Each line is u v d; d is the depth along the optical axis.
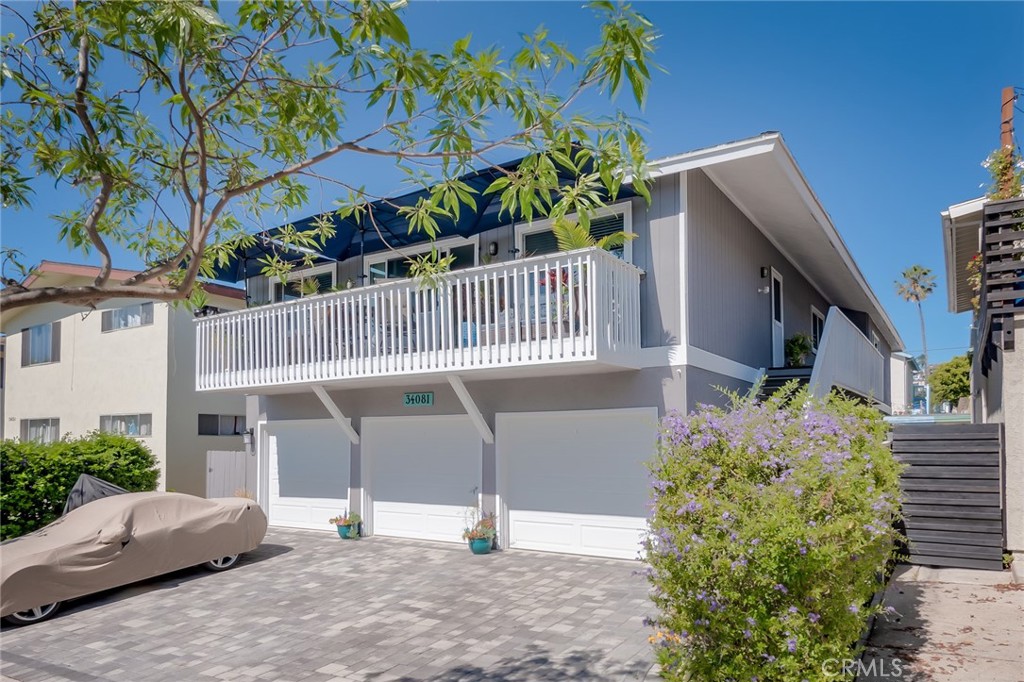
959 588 7.40
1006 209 8.68
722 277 11.89
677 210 10.52
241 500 11.22
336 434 13.99
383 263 14.40
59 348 20.56
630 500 10.43
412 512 12.70
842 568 4.43
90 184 6.23
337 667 6.32
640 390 10.40
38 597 8.10
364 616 7.89
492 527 11.30
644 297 10.70
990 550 8.27
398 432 13.01
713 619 4.32
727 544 4.29
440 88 4.94
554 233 11.76
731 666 4.29
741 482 4.59
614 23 4.23
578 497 10.88
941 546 8.52
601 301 9.53
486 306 10.33
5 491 12.21
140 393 18.31
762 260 14.27
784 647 4.19
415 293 11.19
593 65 4.57
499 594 8.63
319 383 12.55
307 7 5.05
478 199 11.15
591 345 9.34
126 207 6.59
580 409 10.82
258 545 11.26
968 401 36.97
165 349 17.91
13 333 22.94
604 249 10.20
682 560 4.50
